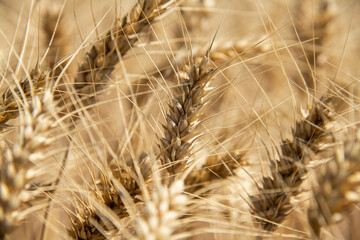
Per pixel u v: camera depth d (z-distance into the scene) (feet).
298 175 1.79
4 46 2.11
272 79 2.35
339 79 2.19
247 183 1.97
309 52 2.31
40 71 1.80
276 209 1.80
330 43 2.34
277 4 2.43
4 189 1.61
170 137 1.82
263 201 1.81
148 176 1.78
